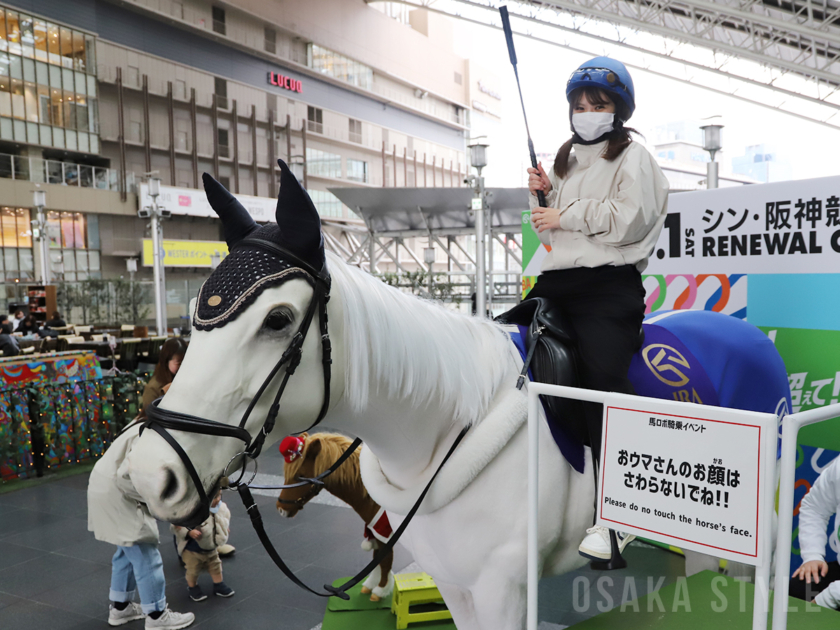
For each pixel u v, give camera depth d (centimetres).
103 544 469
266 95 3669
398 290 158
